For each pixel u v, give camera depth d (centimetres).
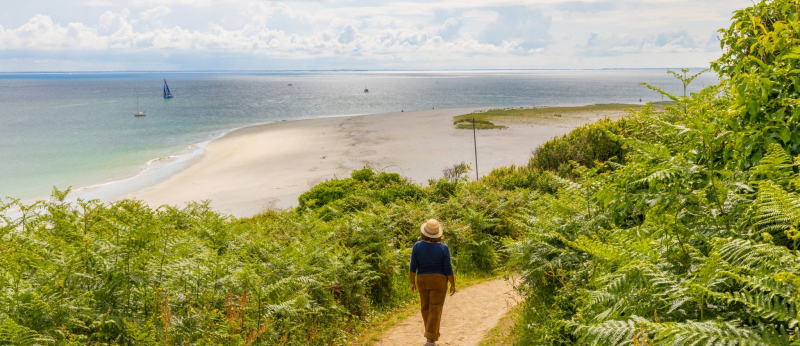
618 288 316
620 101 15150
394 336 722
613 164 413
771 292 228
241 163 5162
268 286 578
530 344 540
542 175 1789
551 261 587
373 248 939
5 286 434
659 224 339
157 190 3972
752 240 273
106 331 453
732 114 372
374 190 1944
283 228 1089
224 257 635
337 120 9512
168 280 514
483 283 1011
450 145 5903
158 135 7575
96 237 579
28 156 5700
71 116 10806
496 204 1398
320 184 2181
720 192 305
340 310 730
